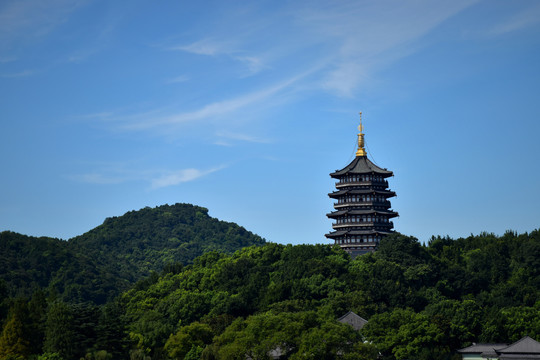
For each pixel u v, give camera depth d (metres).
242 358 180.00
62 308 199.50
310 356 174.62
